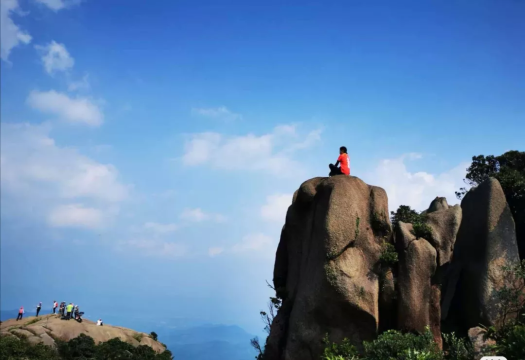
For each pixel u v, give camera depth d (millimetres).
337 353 19750
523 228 28391
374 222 22984
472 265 24859
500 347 16641
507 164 36188
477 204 25938
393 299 22172
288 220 26406
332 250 21688
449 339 20859
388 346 18328
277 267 28266
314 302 21531
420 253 22344
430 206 32281
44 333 46281
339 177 23938
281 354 23594
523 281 23234
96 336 49188
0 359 39031
